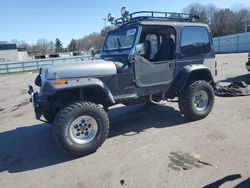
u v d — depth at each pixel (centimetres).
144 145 473
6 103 1027
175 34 547
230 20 6869
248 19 6788
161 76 538
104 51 596
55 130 430
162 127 559
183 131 526
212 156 411
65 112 432
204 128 532
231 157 403
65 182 376
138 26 507
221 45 4625
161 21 534
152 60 539
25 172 416
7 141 563
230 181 342
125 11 537
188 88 565
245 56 2617
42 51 9700
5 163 455
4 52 4931
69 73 441
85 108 439
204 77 611
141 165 402
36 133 599
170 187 339
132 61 494
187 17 583
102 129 456
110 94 472
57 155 466
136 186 349
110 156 441
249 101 710
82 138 447
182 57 559
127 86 501
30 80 1909
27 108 893
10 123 709
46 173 406
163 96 556
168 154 430
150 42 532
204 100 587
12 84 1719
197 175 362
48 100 449
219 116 602
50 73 436
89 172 396
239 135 484
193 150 438
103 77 472
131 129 564
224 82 1037
